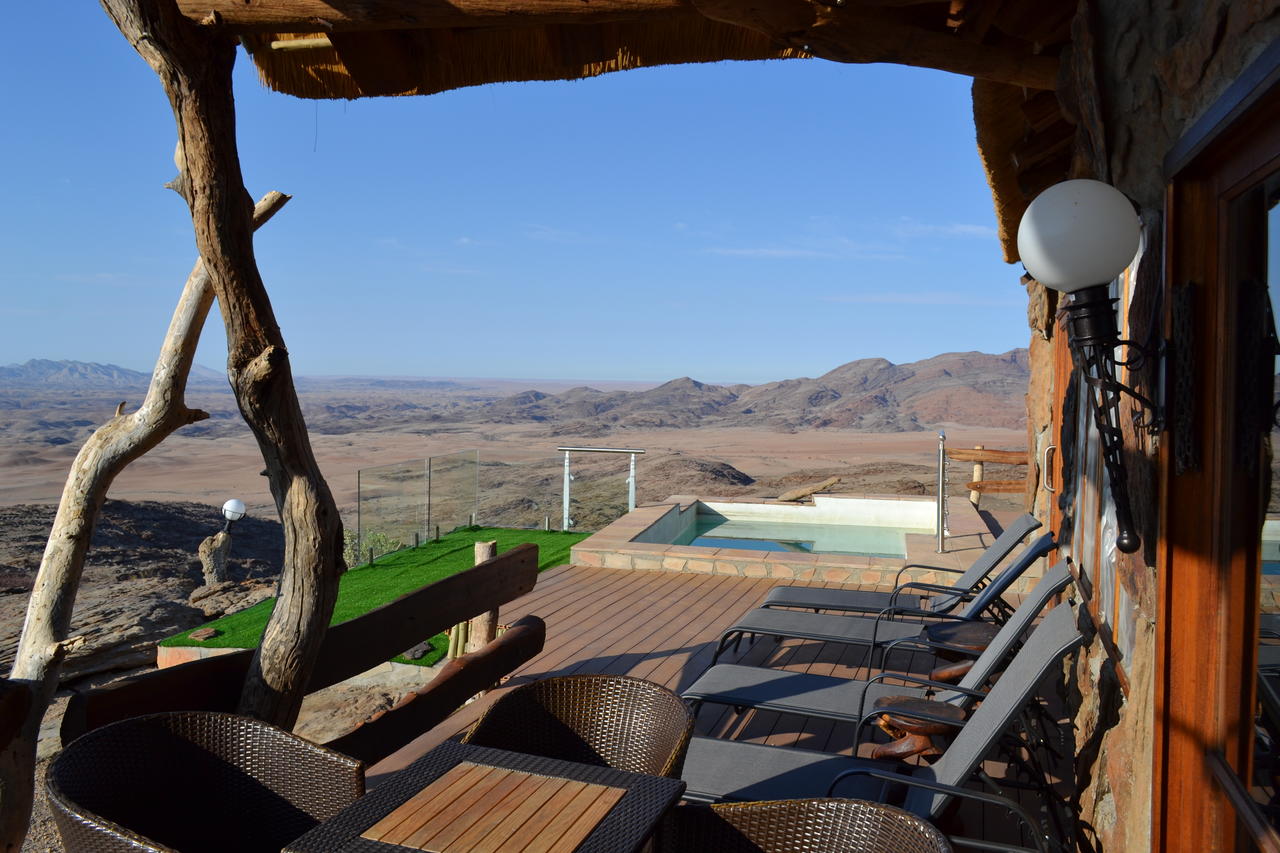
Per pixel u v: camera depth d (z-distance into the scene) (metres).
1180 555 2.05
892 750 3.05
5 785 2.50
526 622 4.52
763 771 2.79
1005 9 2.76
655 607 6.66
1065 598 4.66
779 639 5.77
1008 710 2.55
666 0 2.57
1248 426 1.76
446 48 3.13
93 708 2.33
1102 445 2.02
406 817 1.82
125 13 2.44
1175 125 2.00
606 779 2.01
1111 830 2.65
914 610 4.46
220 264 2.66
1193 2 1.88
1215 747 1.97
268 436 2.76
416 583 7.55
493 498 22.88
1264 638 1.69
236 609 8.27
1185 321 1.95
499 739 2.47
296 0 2.60
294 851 1.68
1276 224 1.57
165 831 2.12
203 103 2.59
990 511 10.87
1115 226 1.89
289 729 2.82
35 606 2.71
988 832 3.16
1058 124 3.83
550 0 2.58
